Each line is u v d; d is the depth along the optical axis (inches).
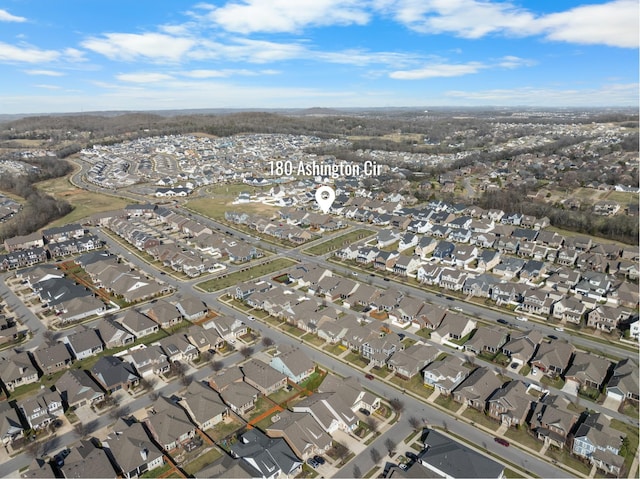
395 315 3801.7
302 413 2541.8
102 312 3934.5
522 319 3754.9
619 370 2898.6
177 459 2303.2
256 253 5398.6
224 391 2797.7
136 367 3051.2
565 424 2370.8
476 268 4918.8
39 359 3100.4
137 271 4894.2
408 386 2920.8
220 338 3400.6
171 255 5098.4
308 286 4421.8
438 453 2208.4
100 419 2610.7
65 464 2206.0
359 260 5172.2
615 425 2506.2
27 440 2433.6
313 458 2299.5
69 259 5319.9
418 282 4574.3
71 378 2847.0
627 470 2185.0
